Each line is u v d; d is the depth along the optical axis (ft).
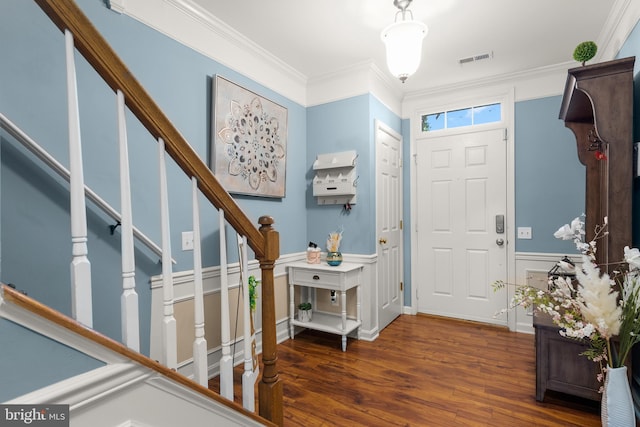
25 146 4.51
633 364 5.95
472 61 9.53
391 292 11.28
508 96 10.58
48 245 4.82
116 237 5.63
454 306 11.53
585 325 4.22
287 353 8.75
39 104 4.81
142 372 2.71
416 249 12.12
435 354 8.58
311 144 10.87
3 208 4.40
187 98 7.07
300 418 5.89
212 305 7.47
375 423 5.74
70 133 2.37
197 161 3.26
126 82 2.68
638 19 6.04
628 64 5.39
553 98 9.96
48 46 4.91
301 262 10.41
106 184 5.61
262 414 4.28
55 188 4.88
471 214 11.20
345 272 8.87
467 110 11.37
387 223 11.08
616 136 5.51
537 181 10.20
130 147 5.98
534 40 8.34
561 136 9.89
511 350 8.79
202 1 6.82
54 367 2.21
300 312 9.86
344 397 6.56
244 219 3.84
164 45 6.62
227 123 7.77
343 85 10.23
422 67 9.91
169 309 3.02
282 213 9.87
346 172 9.95
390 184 11.34
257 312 8.67
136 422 2.69
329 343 9.48
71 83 2.37
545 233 10.09
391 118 11.50
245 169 8.29
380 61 9.61
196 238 3.27
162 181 2.98
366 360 8.26
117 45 5.84
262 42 8.50
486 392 6.70
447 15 7.25
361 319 9.72
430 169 11.87
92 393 2.39
